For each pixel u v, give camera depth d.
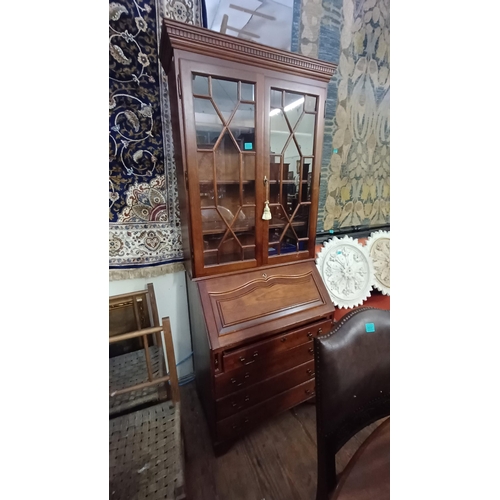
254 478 1.02
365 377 0.71
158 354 1.22
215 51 0.83
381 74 1.55
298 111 1.07
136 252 1.19
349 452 1.13
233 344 0.97
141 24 1.00
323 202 1.62
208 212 1.00
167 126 1.14
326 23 1.30
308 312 1.15
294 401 1.22
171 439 0.84
